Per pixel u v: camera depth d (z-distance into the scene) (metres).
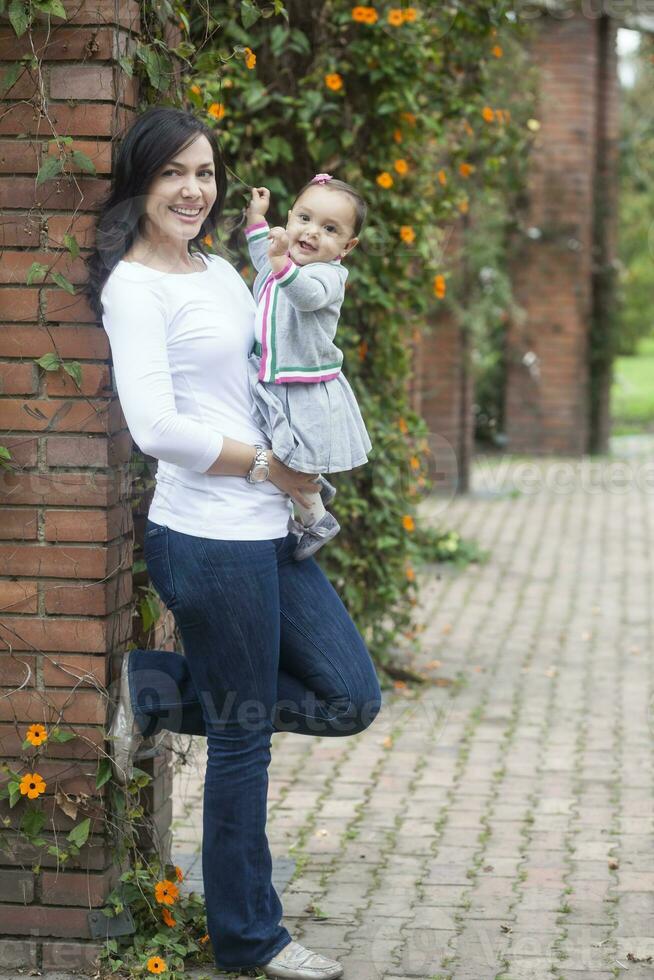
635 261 20.66
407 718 6.18
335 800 5.05
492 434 17.02
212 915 3.37
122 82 3.29
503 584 9.61
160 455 3.12
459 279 13.61
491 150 6.87
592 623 8.40
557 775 5.38
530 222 16.08
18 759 3.43
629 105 17.16
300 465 3.20
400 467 6.59
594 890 4.10
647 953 3.61
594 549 11.10
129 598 3.56
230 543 3.22
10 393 3.34
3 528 3.37
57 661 3.38
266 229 3.56
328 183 3.27
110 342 3.18
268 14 4.02
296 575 3.44
